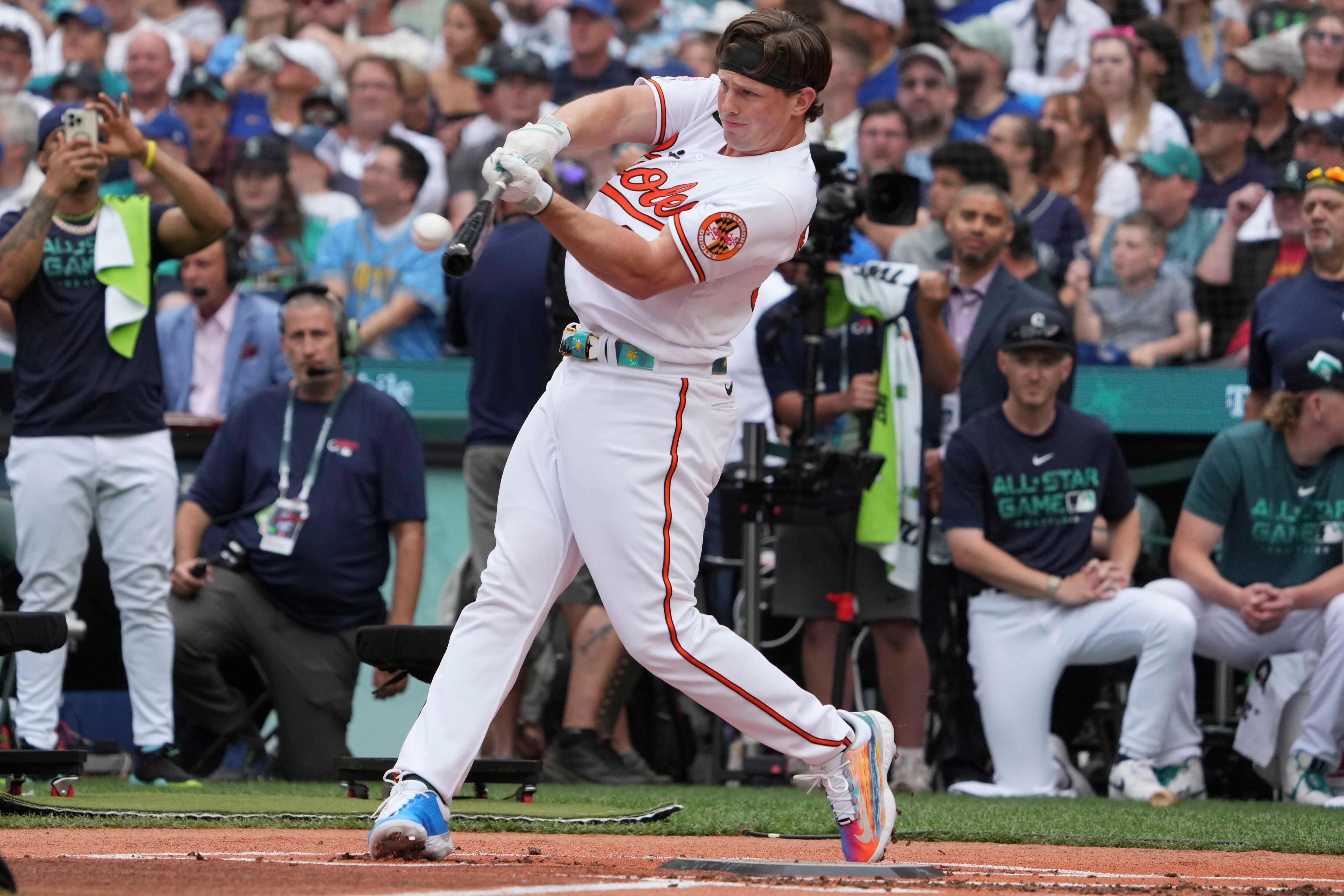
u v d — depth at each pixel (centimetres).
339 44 3644
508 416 2203
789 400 2192
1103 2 3366
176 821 1397
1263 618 2169
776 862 1078
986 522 2252
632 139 1058
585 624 2173
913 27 3378
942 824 1554
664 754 2303
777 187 1012
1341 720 2105
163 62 3431
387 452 2227
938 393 2316
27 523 2008
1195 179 2809
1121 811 1830
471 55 3506
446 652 1055
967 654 2336
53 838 1228
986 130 3147
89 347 2000
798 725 1046
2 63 3503
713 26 3319
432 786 1025
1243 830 1555
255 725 2284
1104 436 2256
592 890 877
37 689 1984
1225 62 3041
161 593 2044
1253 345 2384
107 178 3081
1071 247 2820
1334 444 2206
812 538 2202
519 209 2291
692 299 1009
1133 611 2148
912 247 2688
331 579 2184
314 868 988
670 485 1017
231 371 2550
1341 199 2278
